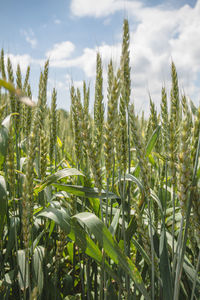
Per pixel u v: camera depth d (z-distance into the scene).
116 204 3.73
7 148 2.43
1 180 2.64
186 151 1.66
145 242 2.23
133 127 1.98
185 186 1.70
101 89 2.33
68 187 2.72
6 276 3.09
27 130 3.30
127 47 1.84
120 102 2.31
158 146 3.29
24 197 2.00
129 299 2.41
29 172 2.00
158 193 3.27
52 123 3.45
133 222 2.58
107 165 2.06
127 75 2.24
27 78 3.49
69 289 3.52
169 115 2.42
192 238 2.32
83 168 3.45
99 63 2.82
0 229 2.57
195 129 1.80
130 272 2.14
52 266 3.54
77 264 4.02
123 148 2.26
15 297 3.26
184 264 2.50
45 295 3.25
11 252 3.50
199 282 2.40
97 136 2.27
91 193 2.74
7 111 3.31
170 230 3.39
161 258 2.35
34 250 3.06
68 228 2.28
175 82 2.37
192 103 2.26
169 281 2.22
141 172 2.04
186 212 1.76
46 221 3.10
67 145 5.70
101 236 2.11
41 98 2.61
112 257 2.17
